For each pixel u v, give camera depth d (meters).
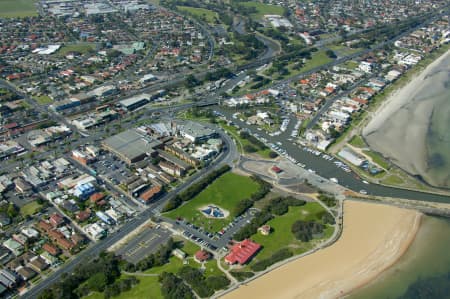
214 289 167.62
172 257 185.00
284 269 179.88
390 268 184.50
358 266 184.00
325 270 180.62
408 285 176.88
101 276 169.50
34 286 169.75
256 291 168.25
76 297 164.50
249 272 176.38
